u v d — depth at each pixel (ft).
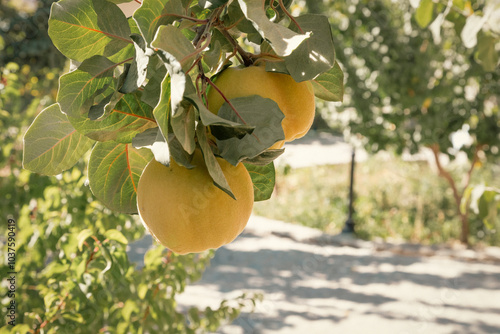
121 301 8.82
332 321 20.65
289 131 2.69
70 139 2.74
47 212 9.41
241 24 2.57
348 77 26.23
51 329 7.94
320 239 31.76
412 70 24.50
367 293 23.67
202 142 2.20
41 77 30.63
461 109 26.68
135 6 3.03
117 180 2.87
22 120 13.82
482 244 30.19
